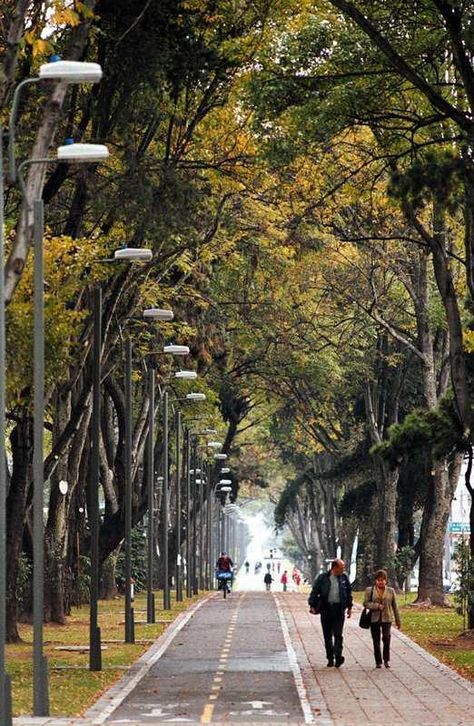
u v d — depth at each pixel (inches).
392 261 2409.0
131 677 1280.8
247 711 1013.2
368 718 969.5
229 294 2780.5
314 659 1483.8
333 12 1446.9
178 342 2527.1
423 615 2317.9
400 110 1412.4
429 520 2564.0
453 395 1665.8
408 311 2704.2
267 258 2293.3
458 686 1200.2
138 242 1625.2
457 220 1860.2
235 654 1551.4
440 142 1438.2
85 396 1676.9
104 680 1243.2
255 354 3053.6
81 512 2748.5
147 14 1378.0
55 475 2065.7
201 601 3115.2
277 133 1464.1
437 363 2775.6
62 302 1331.2
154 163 1498.5
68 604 2364.7
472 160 1291.8
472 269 1574.8
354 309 2706.7
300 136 1440.7
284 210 1931.6
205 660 1471.5
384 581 1374.3
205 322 2600.9
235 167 1724.9
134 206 1459.2
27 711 1005.2
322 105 1387.8
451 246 2065.7
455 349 1551.4
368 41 1397.6
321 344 2970.0
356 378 3075.8
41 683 975.6
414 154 1434.5
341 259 2561.5
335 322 2913.4
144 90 1433.3
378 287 2625.5
